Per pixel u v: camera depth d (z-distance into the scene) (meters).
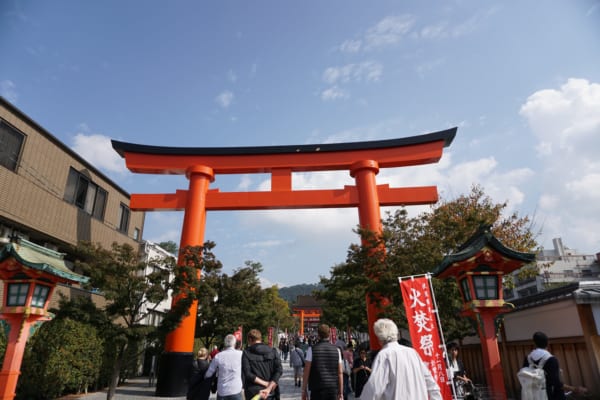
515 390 10.34
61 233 14.90
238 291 17.31
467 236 11.73
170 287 11.08
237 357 6.16
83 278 9.25
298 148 16.73
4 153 12.30
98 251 10.78
